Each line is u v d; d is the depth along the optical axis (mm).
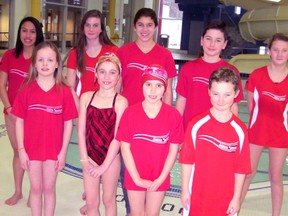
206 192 2184
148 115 2283
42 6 13320
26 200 3312
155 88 2244
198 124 2184
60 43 15062
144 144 2291
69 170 4219
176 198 3562
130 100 2842
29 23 2912
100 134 2469
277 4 10242
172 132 2293
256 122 2857
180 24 25844
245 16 10031
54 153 2572
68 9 15367
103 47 2988
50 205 2668
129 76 2834
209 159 2166
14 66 2977
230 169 2172
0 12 11570
